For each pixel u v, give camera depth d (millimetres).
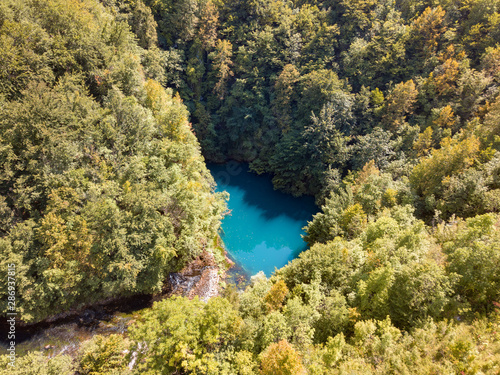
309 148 65938
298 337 25203
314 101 69500
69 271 30328
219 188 71000
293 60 76250
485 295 24391
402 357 21281
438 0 75438
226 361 23609
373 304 25828
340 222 43312
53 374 22906
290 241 57562
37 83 36188
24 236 29719
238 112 76875
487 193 38156
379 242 31141
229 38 79812
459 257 25203
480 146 47656
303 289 30125
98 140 36812
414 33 72000
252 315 28062
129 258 32562
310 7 83062
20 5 39688
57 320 32531
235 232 58344
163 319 23688
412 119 65500
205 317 23922
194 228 40438
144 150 40812
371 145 60031
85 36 43281
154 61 63375
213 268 43688
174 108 47156
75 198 31625
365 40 76625
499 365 19000
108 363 24797
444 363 20438
